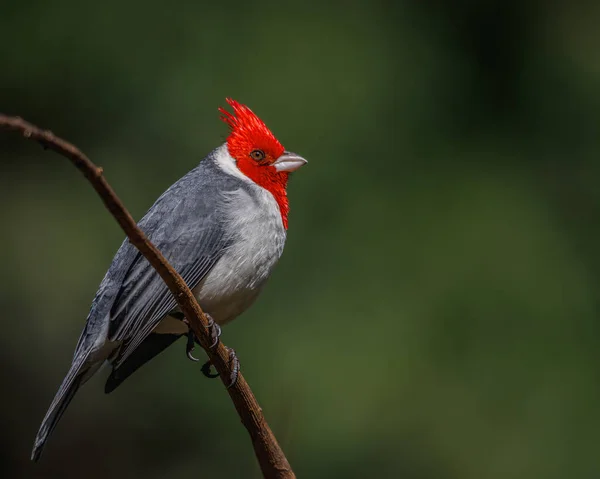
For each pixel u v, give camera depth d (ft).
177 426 46.14
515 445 39.14
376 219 42.16
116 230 46.01
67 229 46.24
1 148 47.21
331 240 41.96
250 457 44.19
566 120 45.91
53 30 45.19
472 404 39.40
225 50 44.50
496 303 40.63
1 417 48.75
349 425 39.11
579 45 47.78
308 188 42.39
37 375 49.14
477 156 44.37
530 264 41.42
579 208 43.80
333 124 43.06
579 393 39.58
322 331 40.55
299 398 39.29
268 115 42.78
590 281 41.68
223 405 45.09
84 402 48.98
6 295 46.83
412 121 44.06
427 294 40.91
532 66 46.75
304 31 44.37
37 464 48.93
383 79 44.37
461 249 41.50
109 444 48.11
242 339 40.83
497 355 40.09
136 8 45.55
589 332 40.63
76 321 47.32
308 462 38.58
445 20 46.73
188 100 44.34
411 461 39.01
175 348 46.06
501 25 47.32
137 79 44.96
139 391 46.98
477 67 46.34
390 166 43.21
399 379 39.60
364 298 41.04
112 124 45.52
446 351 40.16
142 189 44.65
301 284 41.42
